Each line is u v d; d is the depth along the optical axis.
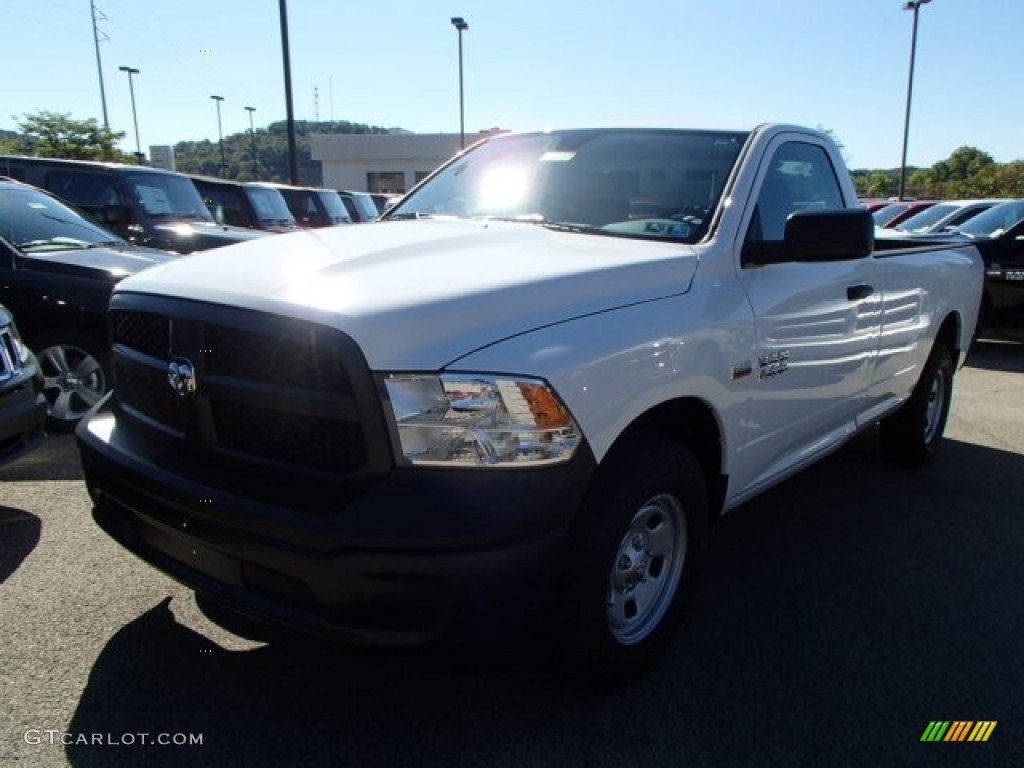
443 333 2.20
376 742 2.52
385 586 2.12
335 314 2.17
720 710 2.73
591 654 2.54
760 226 3.33
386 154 48.72
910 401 5.08
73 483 4.63
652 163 3.53
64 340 5.60
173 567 2.55
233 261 2.70
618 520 2.49
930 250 4.95
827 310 3.60
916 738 2.62
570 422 2.29
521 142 4.09
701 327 2.80
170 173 10.23
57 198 6.86
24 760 2.39
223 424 2.42
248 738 2.52
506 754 2.49
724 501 3.21
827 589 3.62
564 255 2.80
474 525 2.12
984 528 4.38
